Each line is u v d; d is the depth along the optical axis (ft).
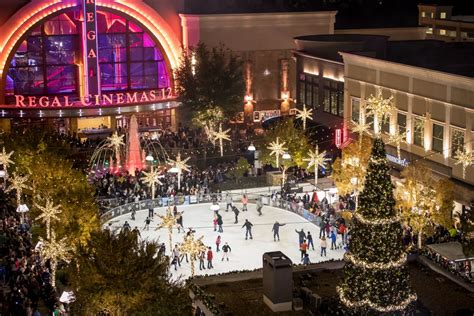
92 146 328.29
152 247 159.33
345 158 257.34
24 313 176.24
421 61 284.00
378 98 269.23
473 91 237.04
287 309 169.68
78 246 165.89
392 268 160.56
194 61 366.84
